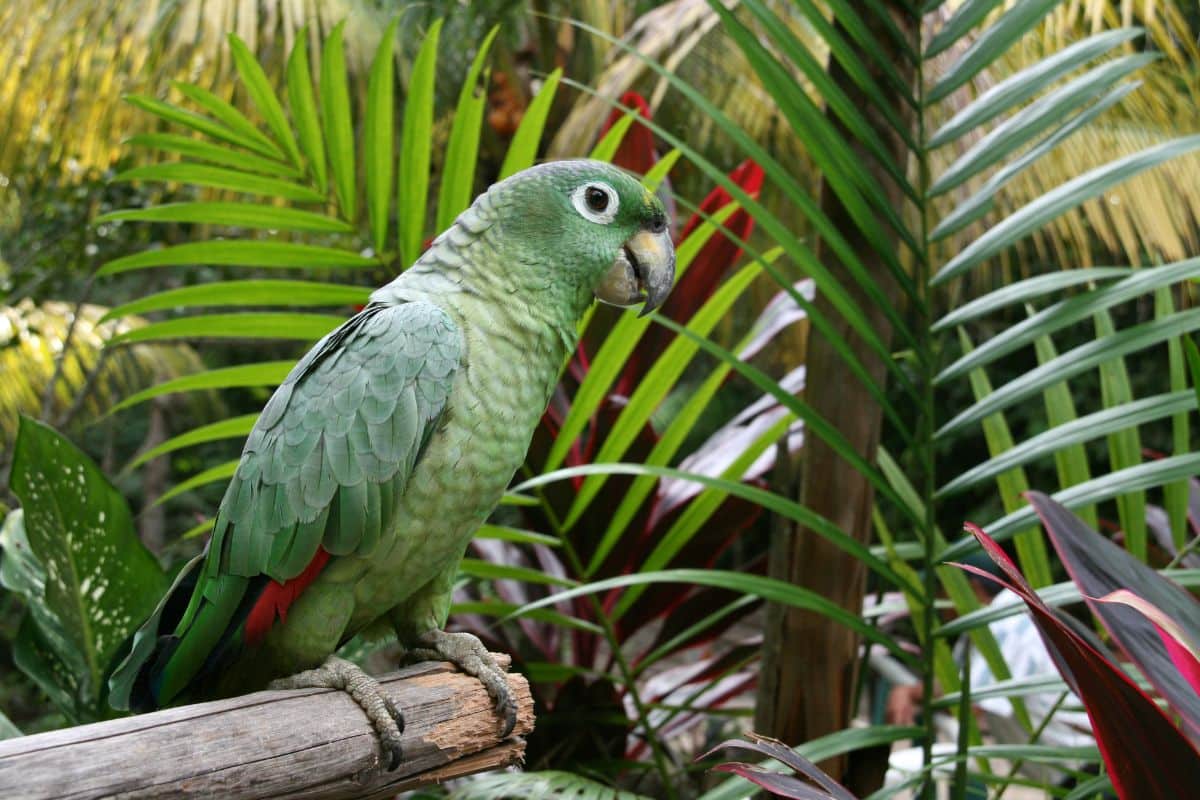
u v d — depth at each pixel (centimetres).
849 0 214
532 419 163
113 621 238
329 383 154
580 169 171
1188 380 236
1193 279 178
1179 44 332
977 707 313
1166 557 271
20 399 596
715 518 277
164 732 121
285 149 211
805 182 509
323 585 154
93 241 654
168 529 852
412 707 145
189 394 718
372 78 206
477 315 159
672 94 510
